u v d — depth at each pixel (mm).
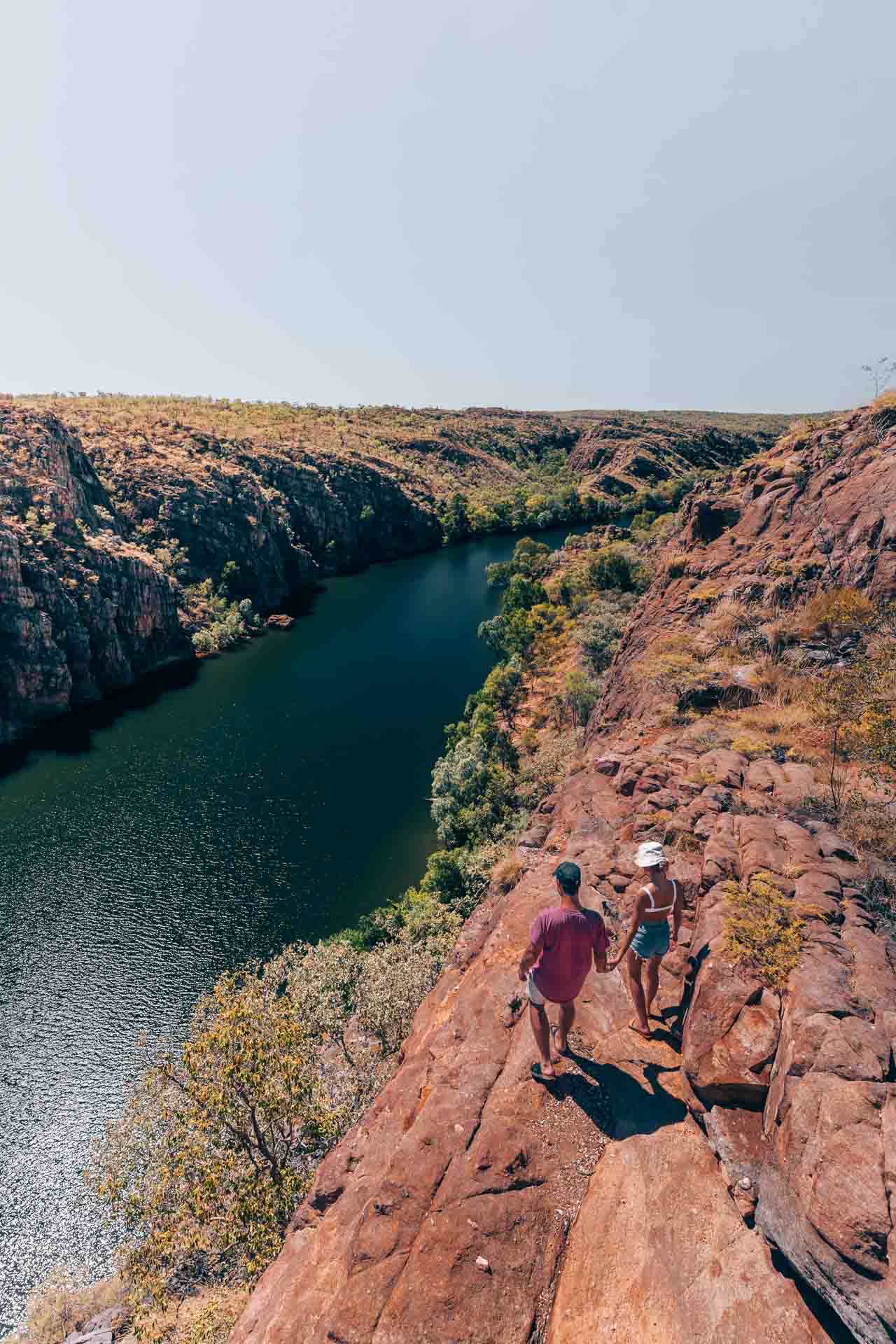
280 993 38125
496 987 8602
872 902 7750
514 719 71250
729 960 6859
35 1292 23203
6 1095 35625
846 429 31875
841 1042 5633
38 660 79375
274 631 120250
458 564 179250
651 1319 4918
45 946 45125
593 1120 6492
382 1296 5480
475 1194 5992
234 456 164125
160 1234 15391
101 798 63625
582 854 11258
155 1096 17891
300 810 61969
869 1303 4250
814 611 21125
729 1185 5570
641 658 27891
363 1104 19672
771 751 14000
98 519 111375
